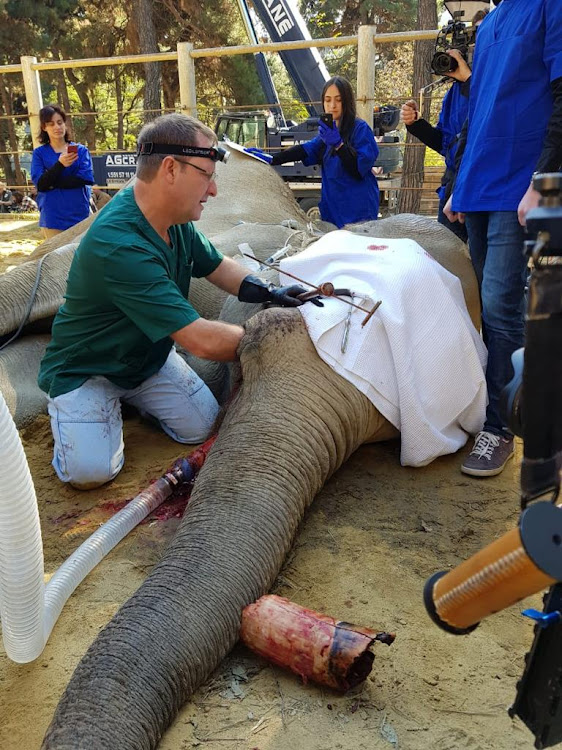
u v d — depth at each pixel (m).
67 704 2.02
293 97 35.78
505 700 2.32
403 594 2.84
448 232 4.47
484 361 3.94
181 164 3.31
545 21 3.38
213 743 2.16
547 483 1.48
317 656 2.29
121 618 2.28
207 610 2.33
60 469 3.84
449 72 4.98
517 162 3.59
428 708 2.29
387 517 3.38
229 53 10.32
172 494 3.65
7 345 5.17
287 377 3.28
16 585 2.22
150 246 3.43
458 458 3.94
